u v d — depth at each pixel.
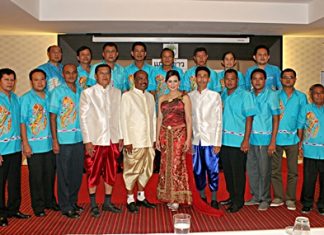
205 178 4.36
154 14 5.54
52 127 4.07
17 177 4.05
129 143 4.14
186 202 4.20
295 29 6.44
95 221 4.00
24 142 3.99
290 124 4.37
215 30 6.55
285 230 2.02
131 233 3.63
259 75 4.30
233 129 4.26
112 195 4.71
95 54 6.95
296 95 4.39
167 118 4.19
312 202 4.27
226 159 4.32
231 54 4.92
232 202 4.33
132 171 4.22
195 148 4.30
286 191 4.46
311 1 5.66
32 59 7.27
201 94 4.27
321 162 4.18
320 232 2.09
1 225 3.85
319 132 4.17
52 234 3.63
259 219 4.05
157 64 7.02
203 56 4.92
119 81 4.92
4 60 7.26
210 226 3.84
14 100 3.98
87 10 5.50
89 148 4.05
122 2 5.50
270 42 7.13
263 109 4.31
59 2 5.50
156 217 4.11
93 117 4.07
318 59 7.60
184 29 6.43
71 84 4.18
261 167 4.35
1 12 4.96
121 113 4.16
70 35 6.92
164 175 4.23
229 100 4.30
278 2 5.72
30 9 5.09
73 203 4.27
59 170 4.14
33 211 4.31
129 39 6.86
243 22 5.72
